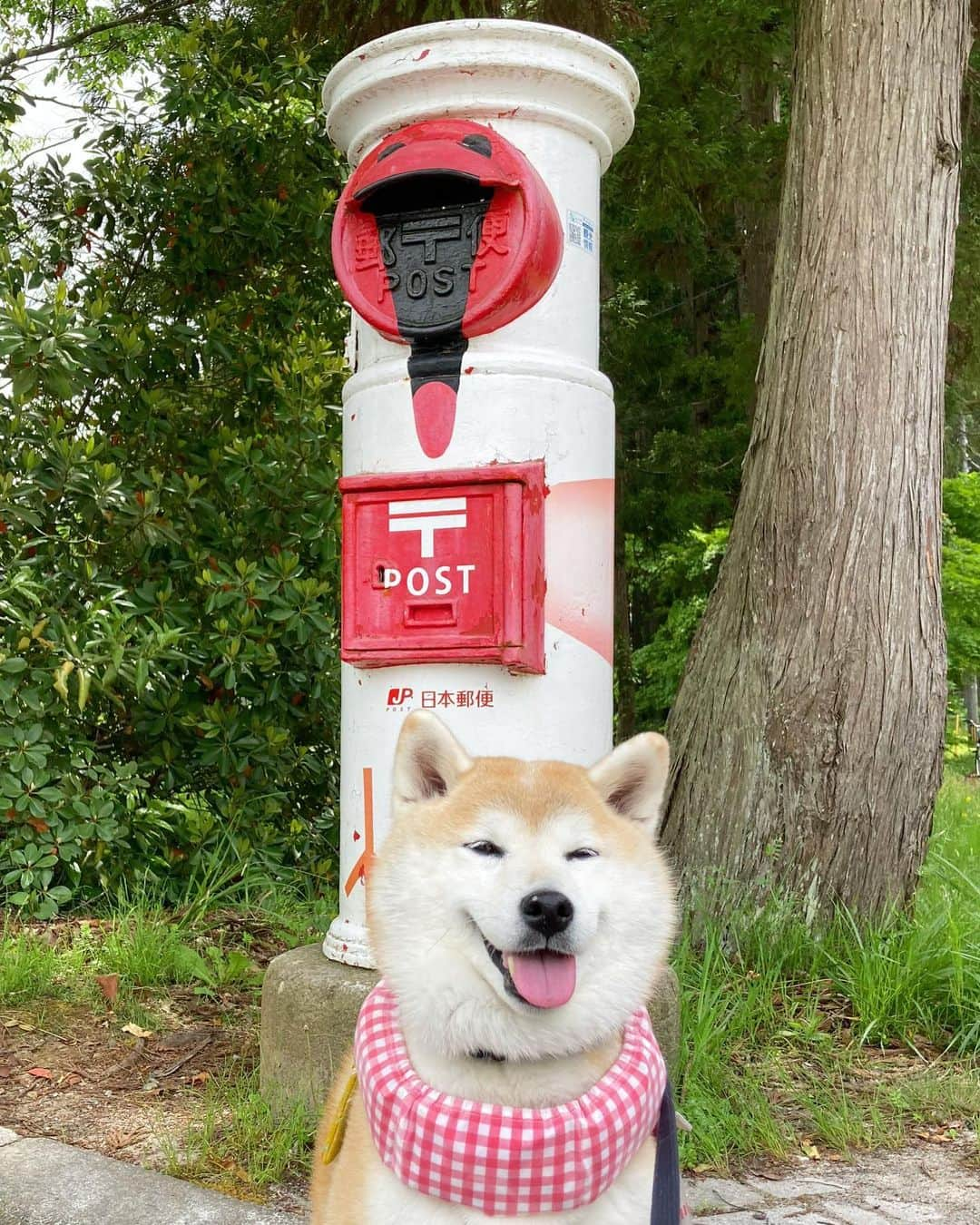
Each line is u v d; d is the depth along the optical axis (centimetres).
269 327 374
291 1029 204
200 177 357
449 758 151
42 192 364
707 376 702
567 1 385
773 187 547
